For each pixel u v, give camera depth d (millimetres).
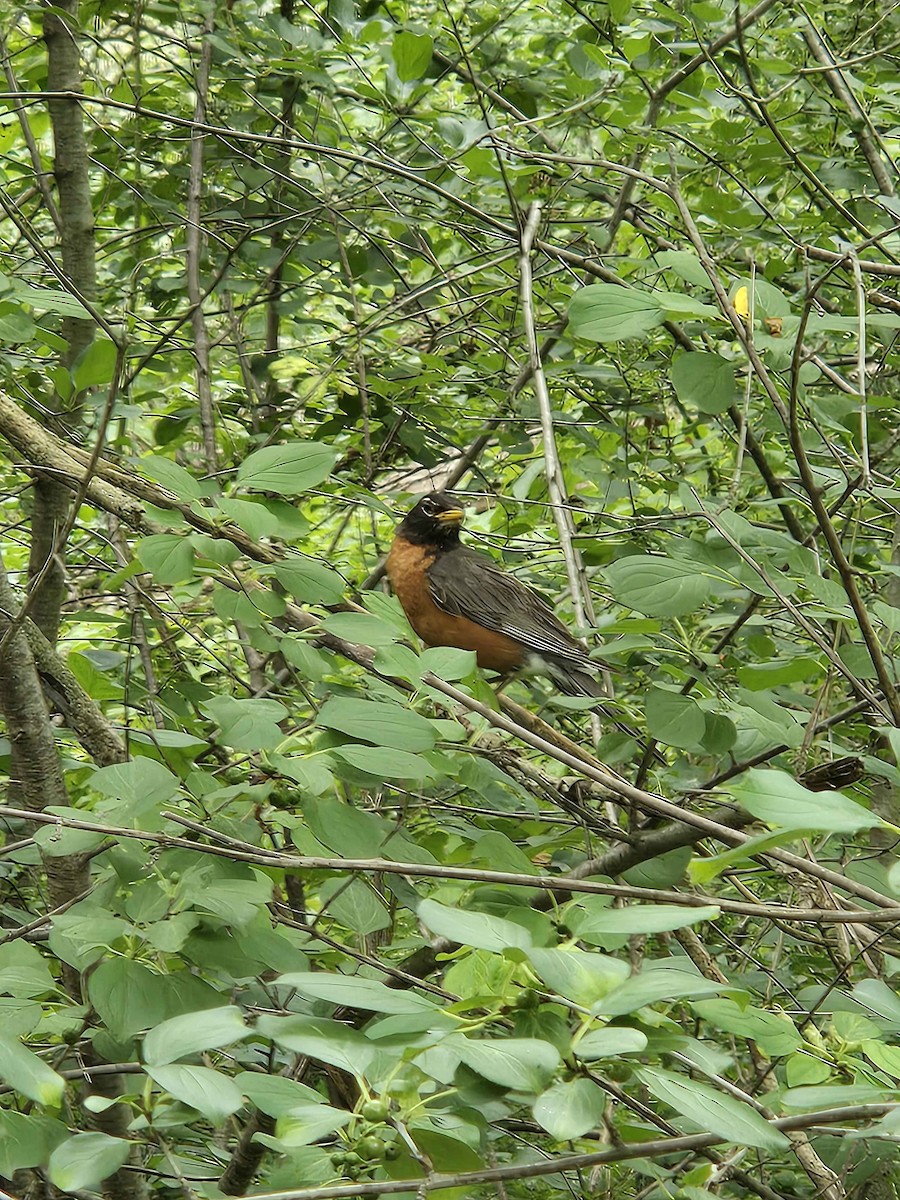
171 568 4617
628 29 9852
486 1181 3229
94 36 9195
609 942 3867
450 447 11383
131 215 11547
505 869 4895
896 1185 6094
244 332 11656
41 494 7062
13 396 8195
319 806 4500
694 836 5660
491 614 10430
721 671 6773
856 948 7195
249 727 4504
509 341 10539
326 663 5055
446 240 12297
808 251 5824
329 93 9641
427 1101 3170
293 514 4953
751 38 9914
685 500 5730
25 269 9961
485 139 8492
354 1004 3135
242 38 9711
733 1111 3092
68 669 6117
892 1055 3486
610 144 9500
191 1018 3133
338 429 9852
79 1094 5461
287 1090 3344
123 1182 5191
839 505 5758
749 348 4844
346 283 9906
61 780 5719
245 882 4137
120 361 4418
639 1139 3805
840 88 9578
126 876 4328
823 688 5977
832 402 5652
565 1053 3109
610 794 6266
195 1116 3541
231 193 11133
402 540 10719
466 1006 3242
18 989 3980
